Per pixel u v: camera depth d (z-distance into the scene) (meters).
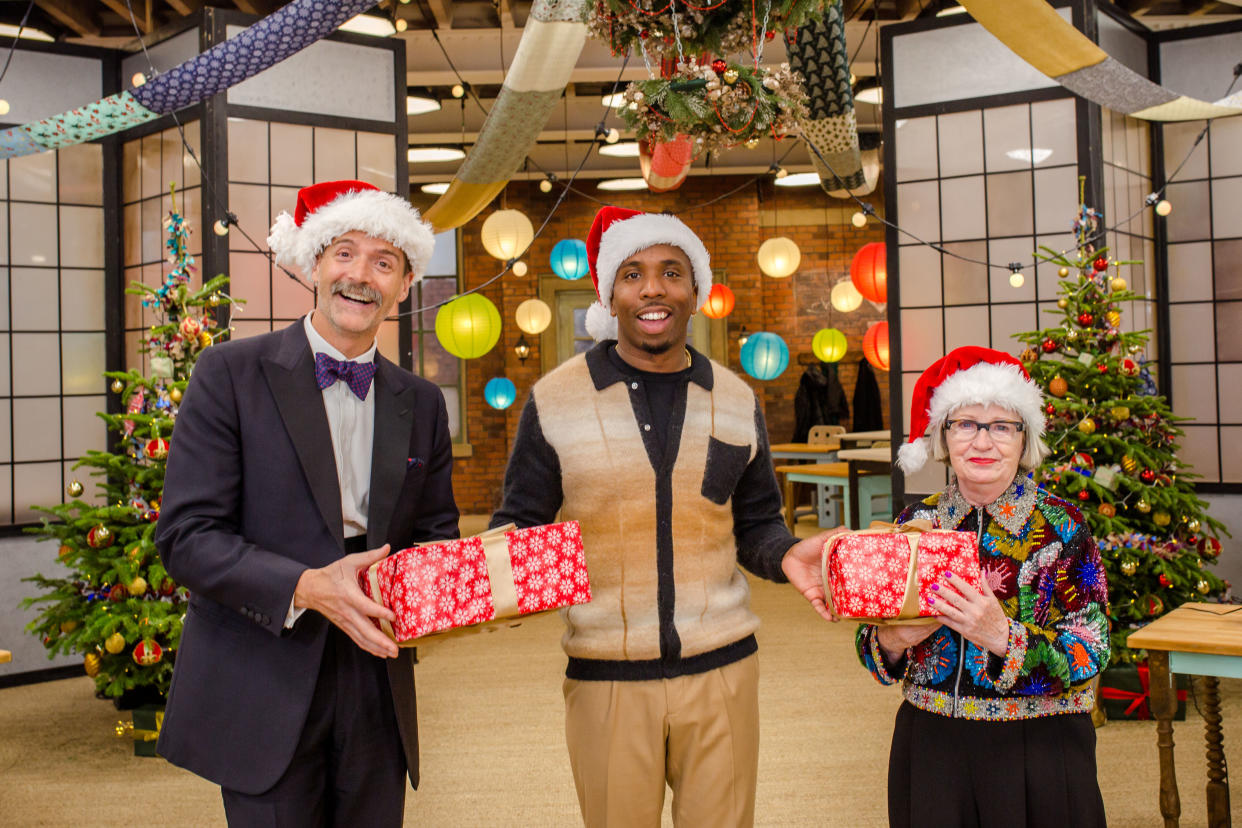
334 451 1.65
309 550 1.59
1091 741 1.65
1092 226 4.06
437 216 4.53
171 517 1.55
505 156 3.95
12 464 4.83
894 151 5.04
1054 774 1.61
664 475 1.78
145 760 3.58
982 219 4.85
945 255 4.94
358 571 1.50
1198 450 5.14
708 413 1.84
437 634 1.48
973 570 1.55
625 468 1.77
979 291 4.86
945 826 1.64
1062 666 1.59
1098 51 3.33
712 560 1.83
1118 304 4.50
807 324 11.02
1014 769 1.62
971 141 4.87
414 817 2.96
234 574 1.48
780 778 3.19
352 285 1.60
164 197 4.84
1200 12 5.95
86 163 5.04
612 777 1.75
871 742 3.52
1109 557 3.61
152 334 3.86
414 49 6.95
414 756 1.70
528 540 1.54
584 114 8.36
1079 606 1.67
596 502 1.78
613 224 1.85
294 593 1.46
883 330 7.35
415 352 10.63
